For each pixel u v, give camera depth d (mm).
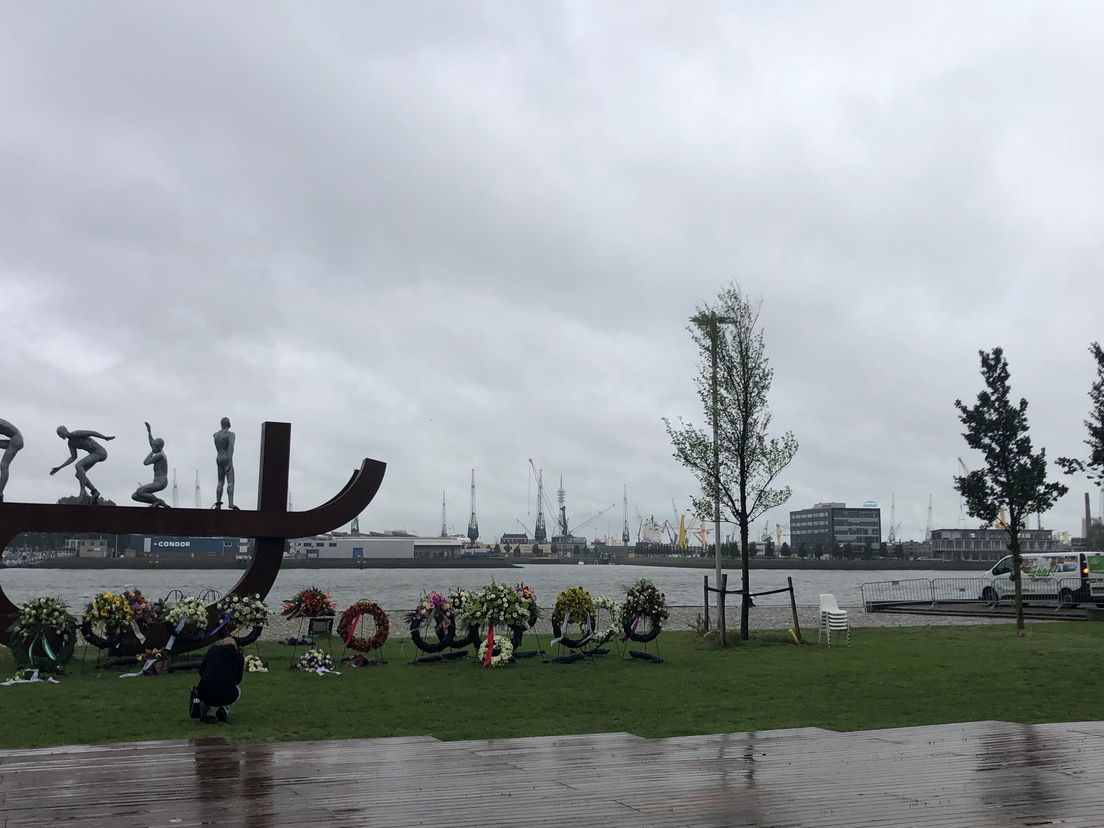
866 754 10281
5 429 20031
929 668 19531
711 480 25984
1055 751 10406
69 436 20422
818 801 8008
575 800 8039
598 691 16781
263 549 21469
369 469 22062
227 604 19797
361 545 166500
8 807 7715
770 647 24109
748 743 11062
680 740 11320
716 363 25844
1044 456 27125
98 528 19844
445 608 21297
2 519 19172
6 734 12461
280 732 12672
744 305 26484
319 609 21953
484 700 15727
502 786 8602
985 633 28047
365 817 7422
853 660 21047
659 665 20500
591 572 183125
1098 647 23594
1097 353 25562
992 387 27531
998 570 44344
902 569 175375
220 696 13195
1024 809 7730
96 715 13898
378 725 13352
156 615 19609
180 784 8633
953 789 8492
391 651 22688
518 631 21250
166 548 141500
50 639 18500
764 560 176125
